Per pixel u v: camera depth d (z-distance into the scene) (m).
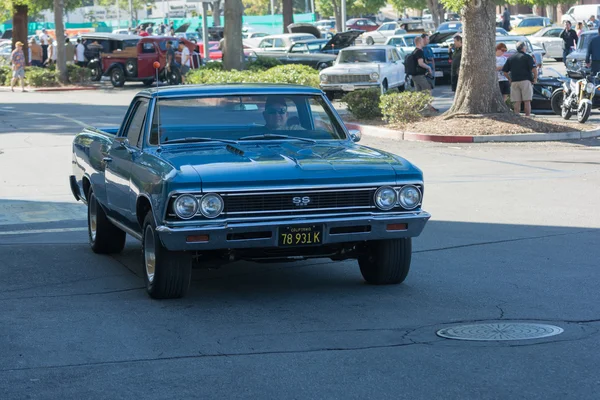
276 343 8.55
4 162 23.98
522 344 8.28
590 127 27.81
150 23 93.56
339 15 101.25
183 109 11.24
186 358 8.14
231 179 9.55
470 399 6.86
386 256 10.62
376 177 9.97
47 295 10.88
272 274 11.84
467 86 28.34
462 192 18.39
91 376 7.68
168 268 10.04
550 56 60.38
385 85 39.12
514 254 12.77
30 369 7.90
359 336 8.73
